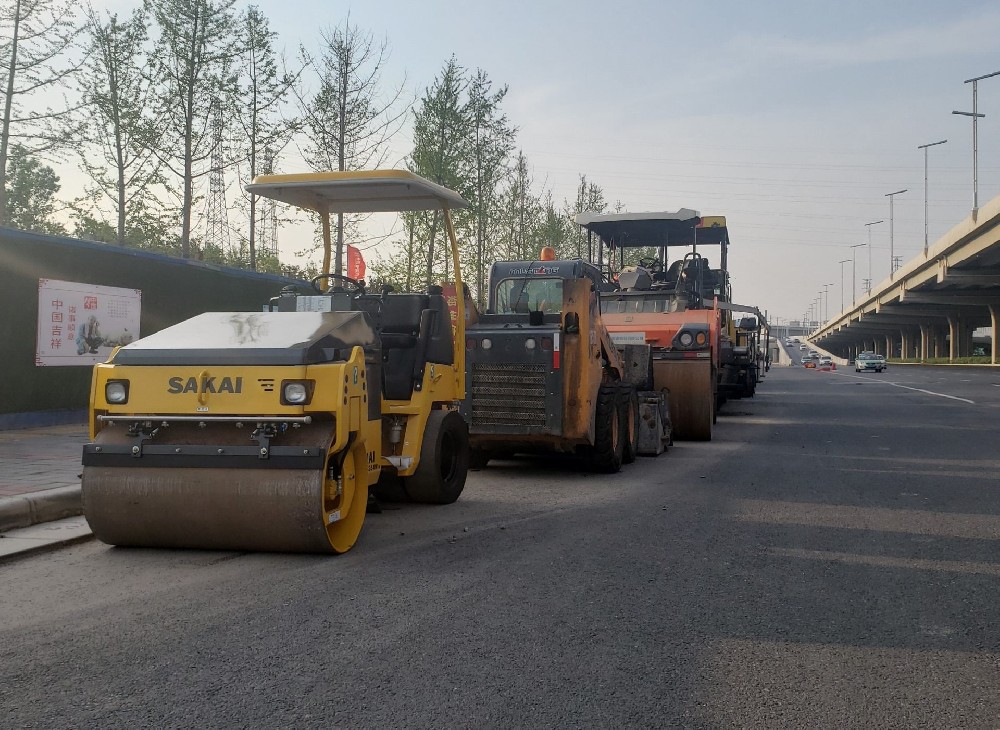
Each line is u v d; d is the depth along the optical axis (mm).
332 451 5723
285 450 5637
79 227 23047
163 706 3438
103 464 5848
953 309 86375
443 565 5754
